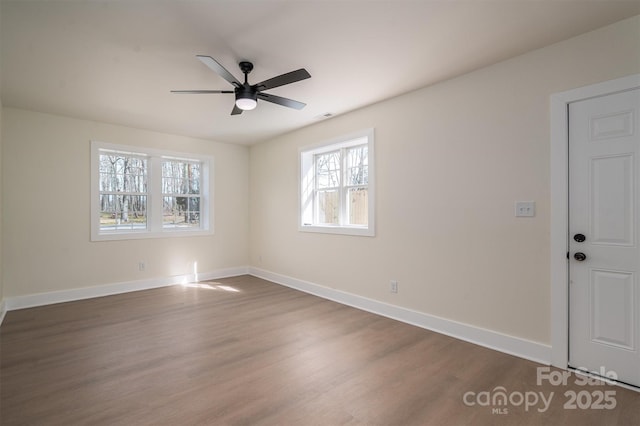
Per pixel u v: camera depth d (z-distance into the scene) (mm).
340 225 4227
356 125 3838
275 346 2711
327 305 3906
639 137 2039
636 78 2029
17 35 2195
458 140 2893
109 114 4000
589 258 2223
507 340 2582
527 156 2484
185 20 2055
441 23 2098
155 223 4871
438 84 3037
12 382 2133
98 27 2119
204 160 5406
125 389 2055
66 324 3234
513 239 2561
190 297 4270
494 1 1875
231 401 1929
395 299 3416
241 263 5852
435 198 3064
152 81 2990
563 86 2311
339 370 2303
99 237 4348
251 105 2688
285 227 5051
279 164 5172
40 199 3934
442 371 2289
